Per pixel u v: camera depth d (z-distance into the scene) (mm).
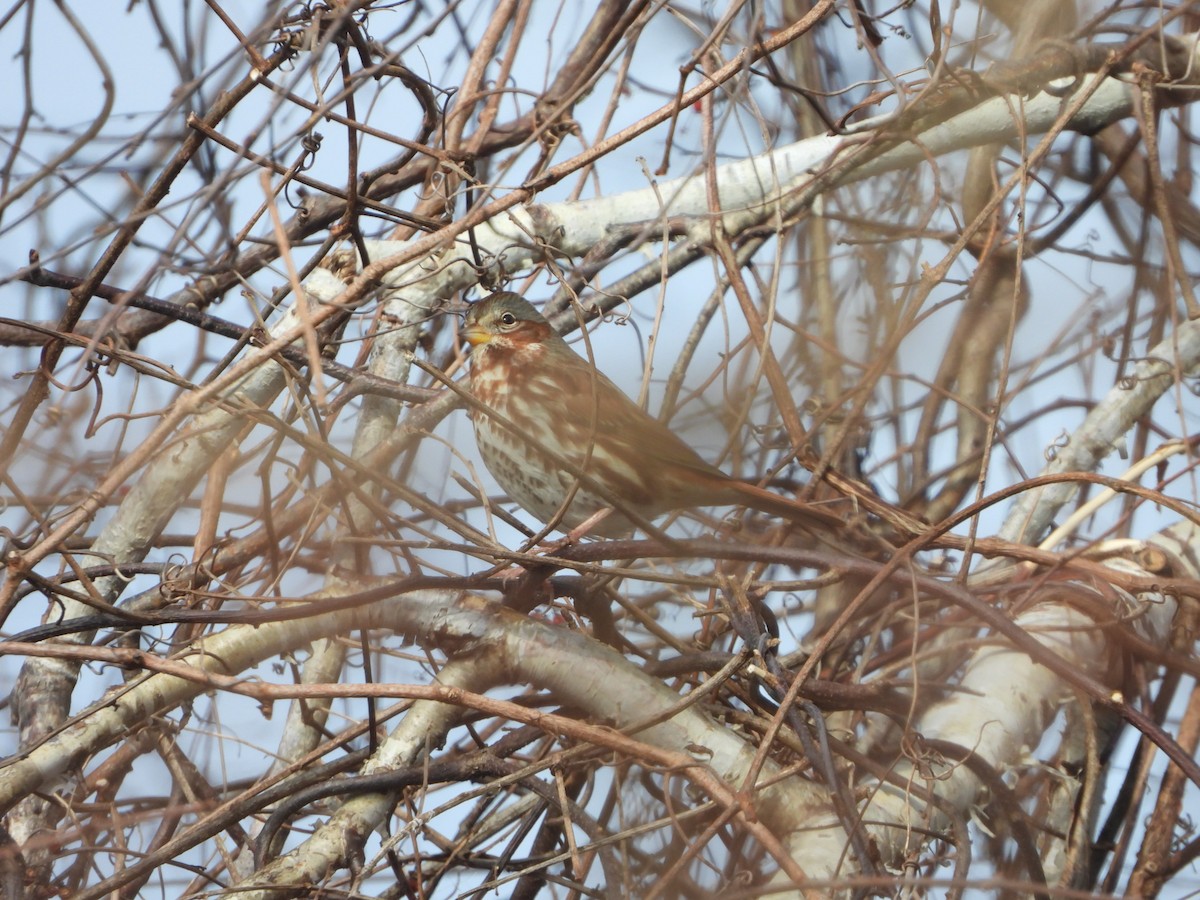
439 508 8773
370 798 8844
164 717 9938
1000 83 10688
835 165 10602
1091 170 13133
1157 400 11469
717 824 7730
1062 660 8438
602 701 8906
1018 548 9484
